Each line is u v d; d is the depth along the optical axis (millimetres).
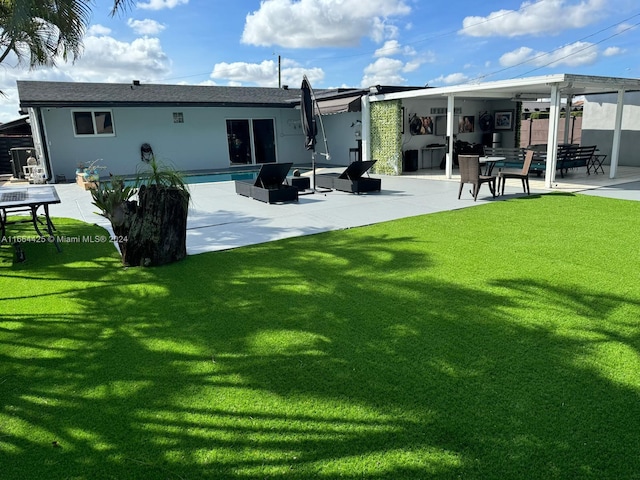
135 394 2979
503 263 5512
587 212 8477
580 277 4941
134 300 4637
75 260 6125
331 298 4547
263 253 6297
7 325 4078
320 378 3117
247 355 3459
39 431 2629
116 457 2410
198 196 11562
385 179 15023
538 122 24016
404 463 2320
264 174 10617
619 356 3277
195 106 17438
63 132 16266
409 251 6160
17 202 6129
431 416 2680
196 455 2416
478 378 3055
